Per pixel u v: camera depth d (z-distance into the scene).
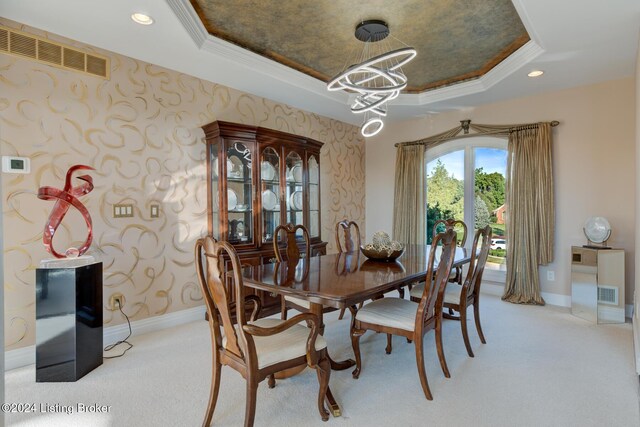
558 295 3.94
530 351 2.70
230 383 2.22
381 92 2.68
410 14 2.70
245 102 3.95
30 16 2.37
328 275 2.29
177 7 2.36
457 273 3.58
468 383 2.22
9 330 2.43
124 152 2.97
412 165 5.09
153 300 3.17
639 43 2.65
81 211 2.42
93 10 2.30
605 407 1.95
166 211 3.25
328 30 2.95
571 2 2.23
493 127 4.36
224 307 1.68
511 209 4.13
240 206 3.61
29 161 2.49
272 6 2.59
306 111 4.74
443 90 4.21
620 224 3.57
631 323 3.32
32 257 2.52
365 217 5.76
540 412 1.90
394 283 2.11
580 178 3.79
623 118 3.55
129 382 2.23
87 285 2.35
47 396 2.06
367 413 1.90
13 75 2.43
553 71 3.37
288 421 1.83
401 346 2.83
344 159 5.39
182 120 3.37
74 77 2.70
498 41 3.13
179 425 1.80
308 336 1.83
